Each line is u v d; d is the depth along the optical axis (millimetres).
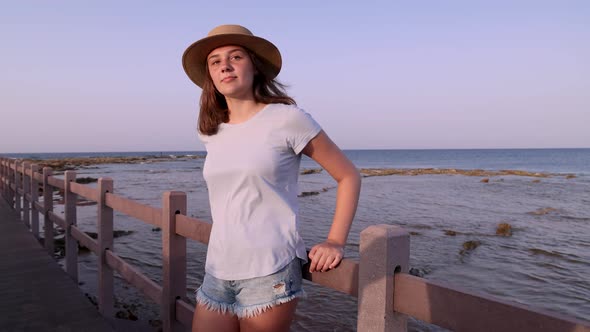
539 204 17906
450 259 8836
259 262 1577
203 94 1850
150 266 7734
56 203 16547
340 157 1636
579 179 33344
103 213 3875
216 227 1705
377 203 18047
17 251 5906
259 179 1589
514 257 9039
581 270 8141
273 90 1854
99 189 3885
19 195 9070
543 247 9953
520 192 22938
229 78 1724
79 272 7016
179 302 2686
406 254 1436
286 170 1632
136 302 5715
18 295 4227
